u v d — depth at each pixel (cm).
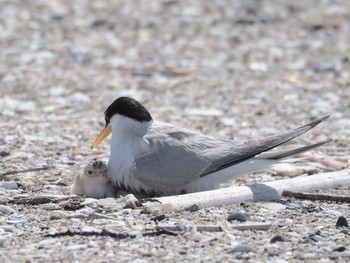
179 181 1034
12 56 1983
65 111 1585
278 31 2258
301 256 812
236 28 2267
